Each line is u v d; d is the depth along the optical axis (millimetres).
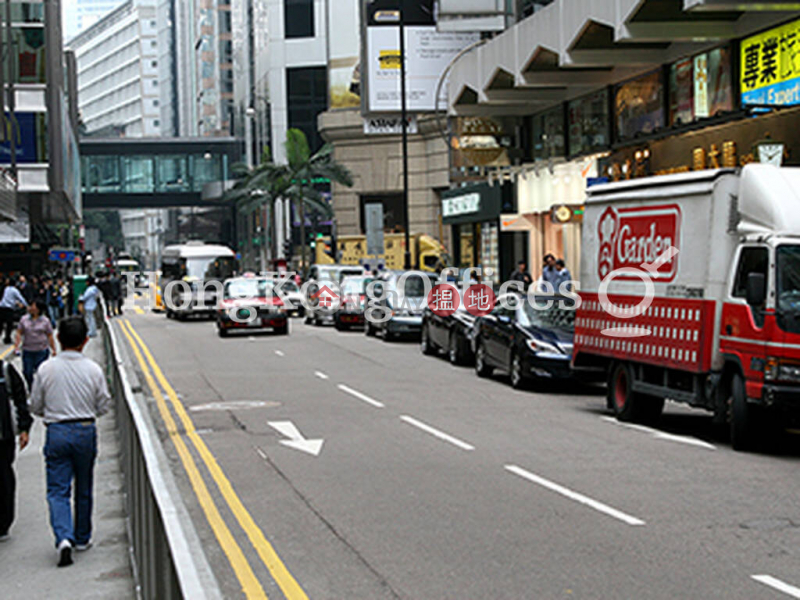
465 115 38656
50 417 8727
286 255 64312
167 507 5344
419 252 57656
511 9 36750
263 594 7414
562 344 19531
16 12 51000
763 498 10391
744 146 24031
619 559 8133
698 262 13836
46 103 51656
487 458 12898
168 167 114688
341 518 9758
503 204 41281
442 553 8422
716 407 13602
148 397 19719
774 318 12398
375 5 42406
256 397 19453
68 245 85125
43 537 9516
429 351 28016
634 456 12977
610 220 16609
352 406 18000
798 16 22641
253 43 107750
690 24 24516
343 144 71500
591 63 28453
